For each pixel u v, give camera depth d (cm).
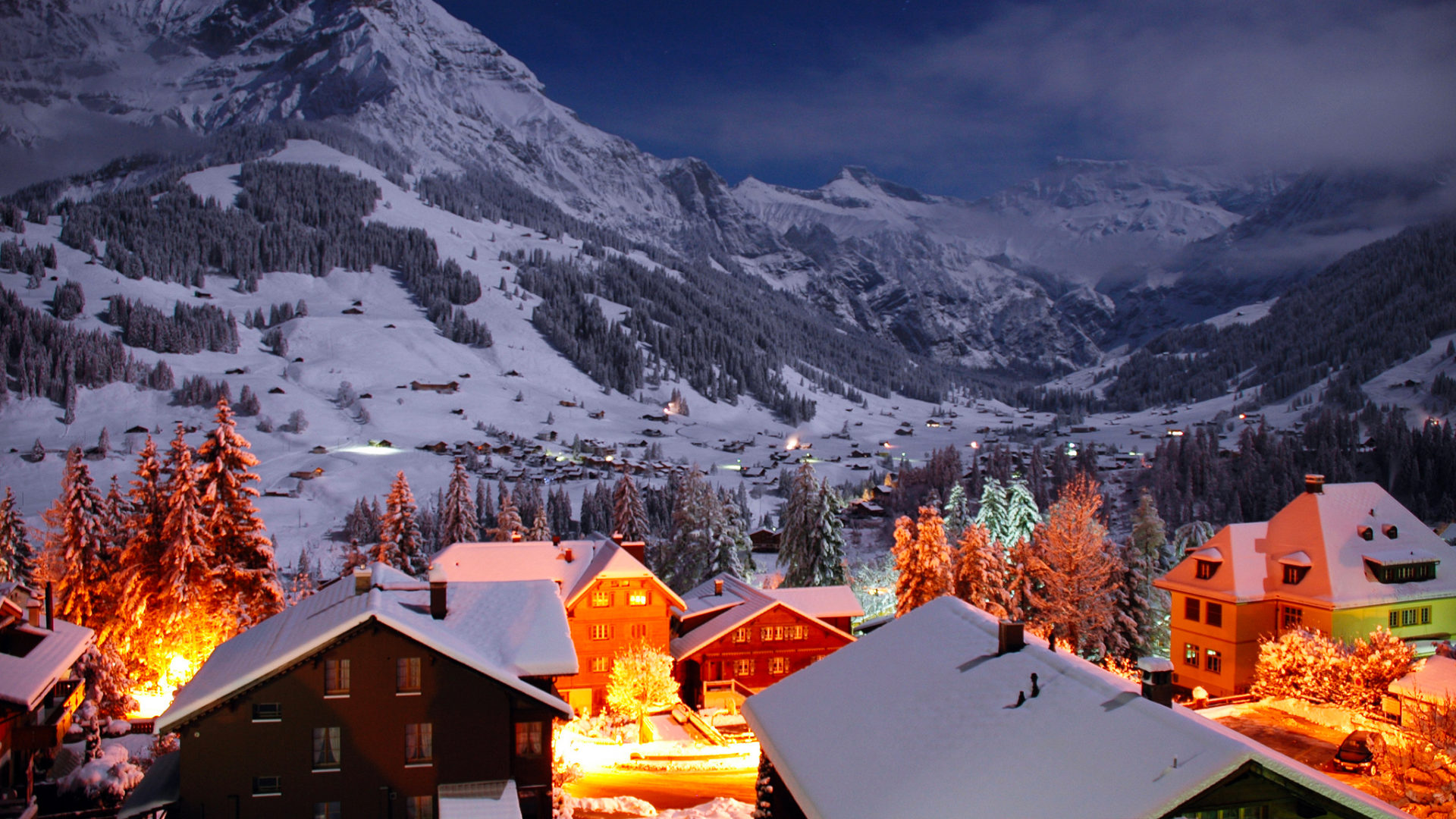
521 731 3048
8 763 3462
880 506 19525
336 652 2891
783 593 6506
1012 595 6066
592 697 5894
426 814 2931
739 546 10100
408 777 2919
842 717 2433
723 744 4959
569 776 4091
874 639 2828
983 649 2436
